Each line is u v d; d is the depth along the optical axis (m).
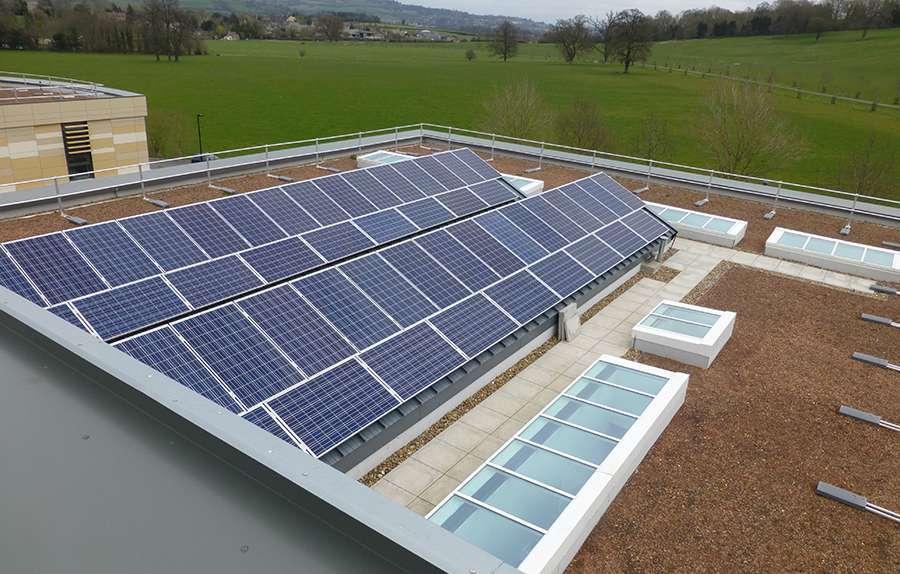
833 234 27.72
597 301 21.36
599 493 11.23
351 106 92.44
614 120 78.06
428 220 22.08
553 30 126.69
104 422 4.58
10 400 4.81
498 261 18.86
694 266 24.78
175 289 14.70
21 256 14.12
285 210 19.88
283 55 168.75
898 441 14.01
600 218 23.89
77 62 120.38
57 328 5.61
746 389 15.99
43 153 37.91
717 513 11.77
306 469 3.77
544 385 16.78
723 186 32.69
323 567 3.25
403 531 3.24
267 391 12.27
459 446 14.41
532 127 56.34
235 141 70.50
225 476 3.99
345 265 16.20
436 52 190.38
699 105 87.88
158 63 130.25
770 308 21.09
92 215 24.42
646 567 10.53
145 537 3.53
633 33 111.19
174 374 11.90
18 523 3.65
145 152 43.34
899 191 48.19
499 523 10.66
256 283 15.93
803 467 13.10
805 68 110.25
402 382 13.77
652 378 15.17
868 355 17.72
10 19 129.38
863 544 11.15
